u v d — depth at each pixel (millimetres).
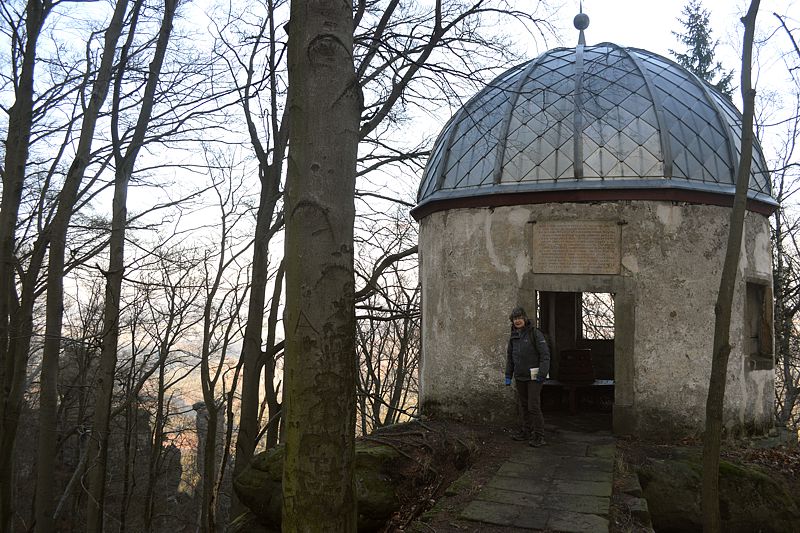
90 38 10086
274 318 11430
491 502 5207
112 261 9758
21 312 8961
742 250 8141
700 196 7758
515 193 8086
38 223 9883
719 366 5797
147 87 9867
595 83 8586
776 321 15102
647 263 7691
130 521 18594
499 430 7887
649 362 7645
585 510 4977
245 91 9969
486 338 8273
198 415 20938
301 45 3770
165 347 10852
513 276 8164
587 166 7906
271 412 11922
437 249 8938
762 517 6406
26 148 9008
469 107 9383
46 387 9391
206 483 6910
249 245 9164
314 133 3691
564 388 10594
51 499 9492
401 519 5812
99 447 9531
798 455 7660
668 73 8945
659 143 7902
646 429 7586
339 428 3611
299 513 3555
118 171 9711
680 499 6305
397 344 21938
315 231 3646
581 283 7840
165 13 10055
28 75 8961
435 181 9133
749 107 5840
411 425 7664
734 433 7762
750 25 5867
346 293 3699
